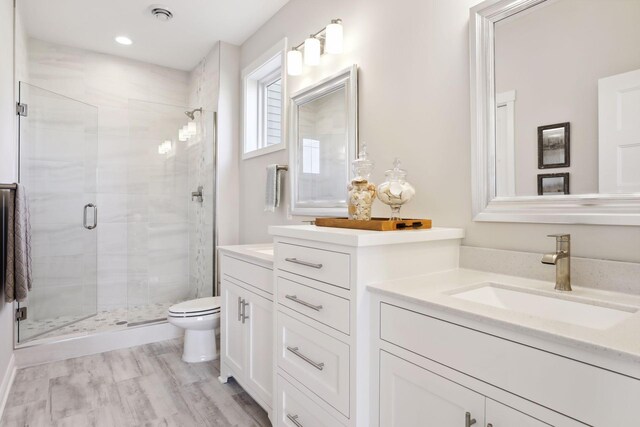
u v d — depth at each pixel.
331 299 1.26
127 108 3.65
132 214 3.43
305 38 2.45
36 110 2.81
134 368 2.44
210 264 3.29
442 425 0.94
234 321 2.12
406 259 1.29
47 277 2.93
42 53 3.23
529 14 1.29
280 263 1.57
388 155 1.83
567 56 1.19
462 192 1.50
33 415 1.86
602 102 1.11
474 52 1.43
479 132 1.41
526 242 1.31
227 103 3.30
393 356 1.09
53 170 2.95
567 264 1.10
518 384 0.78
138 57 3.63
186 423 1.82
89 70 3.46
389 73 1.83
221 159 3.27
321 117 2.28
